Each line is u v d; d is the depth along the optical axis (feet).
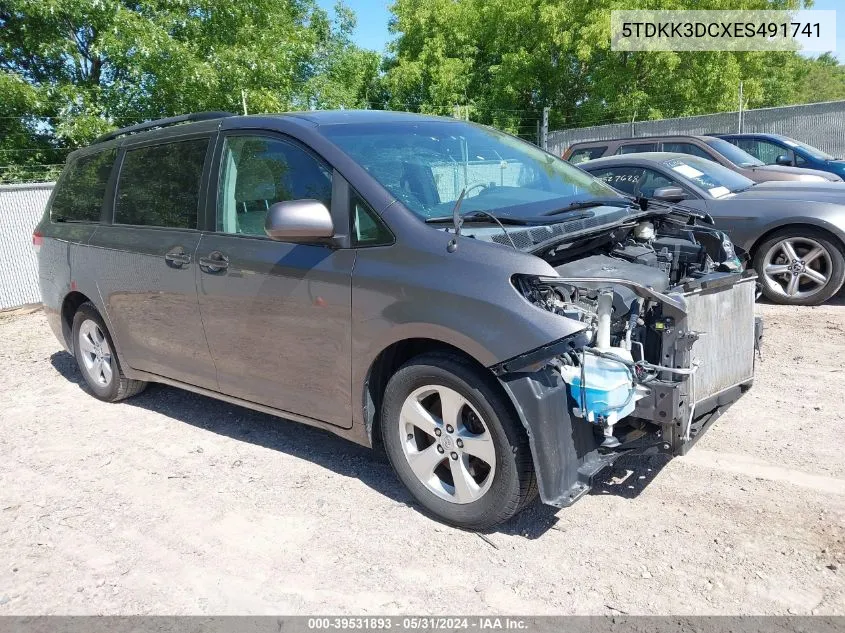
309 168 12.47
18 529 11.90
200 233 13.99
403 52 99.40
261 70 51.29
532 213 11.94
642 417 10.13
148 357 15.79
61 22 48.85
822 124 63.10
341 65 91.71
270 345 12.87
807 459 12.86
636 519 11.23
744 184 25.99
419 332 10.71
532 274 9.86
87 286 16.80
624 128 70.95
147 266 14.94
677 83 81.00
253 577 10.26
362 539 11.07
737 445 13.58
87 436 15.78
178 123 15.97
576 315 10.07
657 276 11.56
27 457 14.79
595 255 12.37
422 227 11.09
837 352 18.56
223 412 16.78
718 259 13.25
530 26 85.46
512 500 10.37
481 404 10.30
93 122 45.65
